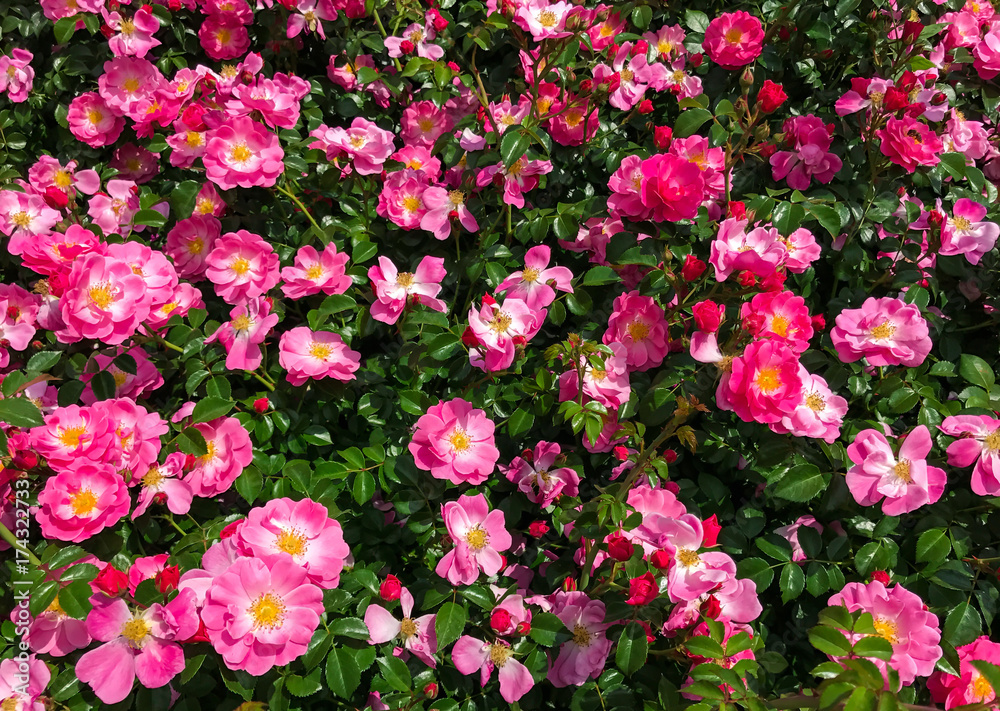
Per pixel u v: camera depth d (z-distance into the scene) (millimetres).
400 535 576
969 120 745
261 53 774
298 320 664
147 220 647
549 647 533
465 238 682
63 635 507
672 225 599
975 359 590
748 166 681
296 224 684
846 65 723
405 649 539
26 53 748
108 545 540
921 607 500
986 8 756
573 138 698
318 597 477
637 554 510
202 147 675
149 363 598
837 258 645
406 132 747
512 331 565
